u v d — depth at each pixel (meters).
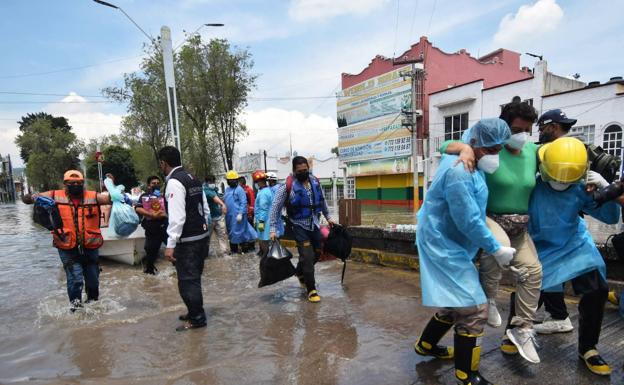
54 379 3.05
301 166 4.88
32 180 54.78
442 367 2.93
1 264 8.60
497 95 21.33
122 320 4.41
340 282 5.64
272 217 4.95
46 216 4.57
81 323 4.38
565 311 3.38
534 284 2.70
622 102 16.64
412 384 2.70
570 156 2.50
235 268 7.36
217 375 2.99
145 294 5.64
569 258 2.77
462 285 2.40
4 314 4.88
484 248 2.37
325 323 4.01
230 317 4.38
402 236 6.20
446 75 26.45
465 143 2.58
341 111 32.06
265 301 4.93
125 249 7.90
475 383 2.46
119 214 7.05
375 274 5.97
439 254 2.46
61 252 4.76
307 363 3.12
